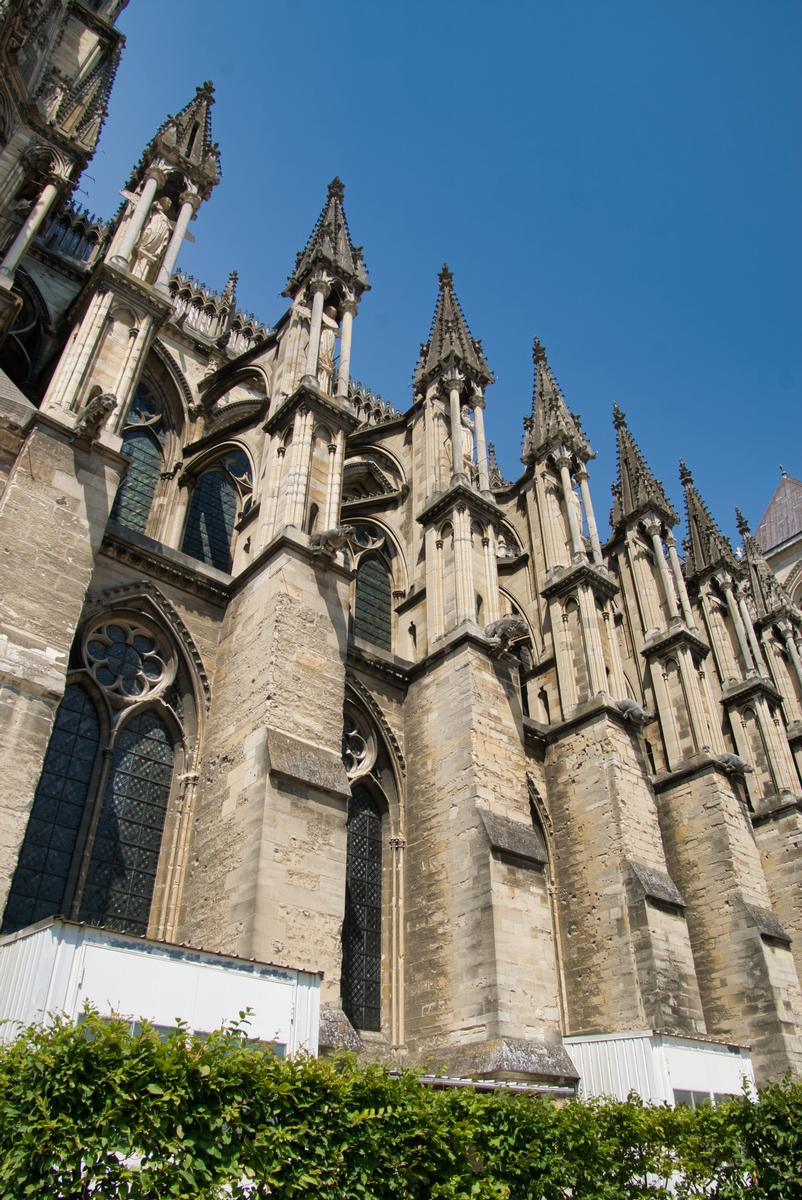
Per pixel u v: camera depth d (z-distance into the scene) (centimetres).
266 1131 993
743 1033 3105
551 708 3481
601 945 2789
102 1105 902
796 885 3997
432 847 2506
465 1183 1171
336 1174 1033
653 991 2591
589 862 2956
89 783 2133
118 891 2073
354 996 2348
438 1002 2266
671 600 4122
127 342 2447
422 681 2845
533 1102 1365
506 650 2756
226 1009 1485
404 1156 1108
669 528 4472
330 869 1991
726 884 3341
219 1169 943
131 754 2255
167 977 1427
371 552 3572
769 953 3178
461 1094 1271
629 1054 2202
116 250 2583
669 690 3925
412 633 3161
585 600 3547
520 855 2361
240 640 2409
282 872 1908
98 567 2364
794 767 4419
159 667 2414
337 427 2833
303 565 2428
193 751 2334
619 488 4703
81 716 2198
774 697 4547
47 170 2673
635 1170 1480
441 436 3481
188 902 2073
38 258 3431
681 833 3550
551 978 2233
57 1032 967
